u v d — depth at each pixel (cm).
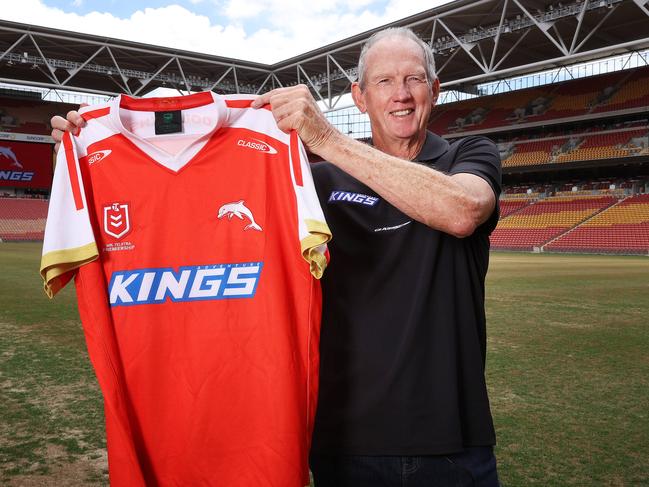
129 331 196
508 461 371
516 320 931
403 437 183
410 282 192
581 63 4241
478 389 191
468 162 192
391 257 194
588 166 3644
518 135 4444
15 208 4259
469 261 199
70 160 196
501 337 789
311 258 183
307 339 192
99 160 205
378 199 200
